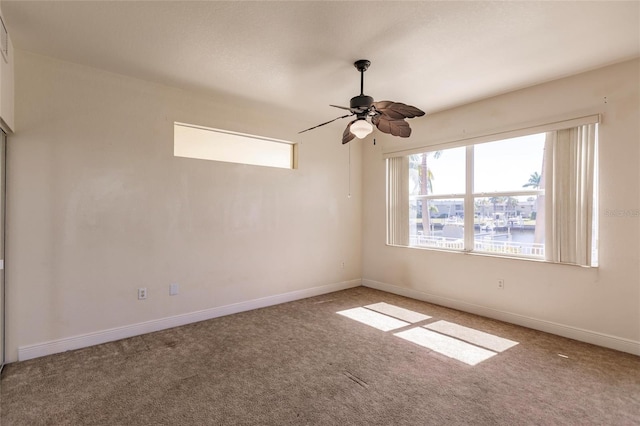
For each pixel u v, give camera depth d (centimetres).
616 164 292
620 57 279
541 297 339
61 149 286
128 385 232
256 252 414
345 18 223
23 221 270
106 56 279
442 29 237
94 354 281
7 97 242
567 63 290
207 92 360
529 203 354
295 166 460
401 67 298
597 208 304
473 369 256
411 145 463
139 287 327
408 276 470
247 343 305
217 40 252
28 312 273
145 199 330
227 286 389
